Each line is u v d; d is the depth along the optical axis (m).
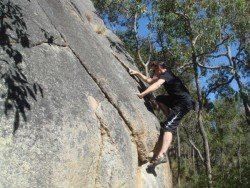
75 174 5.59
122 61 9.09
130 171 6.78
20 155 4.95
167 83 8.26
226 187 14.40
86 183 5.84
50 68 5.84
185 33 15.89
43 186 5.08
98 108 6.39
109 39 10.02
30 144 5.05
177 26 15.77
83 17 8.98
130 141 7.04
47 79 5.67
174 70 18.89
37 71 5.59
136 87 8.48
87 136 5.84
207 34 15.88
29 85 5.37
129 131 7.11
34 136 5.12
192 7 15.12
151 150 7.74
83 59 6.73
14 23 5.73
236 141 31.88
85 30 8.07
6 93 5.10
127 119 7.02
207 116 19.97
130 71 8.88
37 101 5.36
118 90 7.21
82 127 5.79
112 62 8.32
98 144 6.11
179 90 8.20
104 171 6.18
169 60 18.41
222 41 16.89
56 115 5.46
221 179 14.62
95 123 6.14
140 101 8.13
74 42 6.82
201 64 19.30
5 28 5.56
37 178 5.03
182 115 8.10
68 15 7.65
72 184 5.54
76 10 8.75
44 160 5.13
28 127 5.11
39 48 5.89
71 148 5.52
